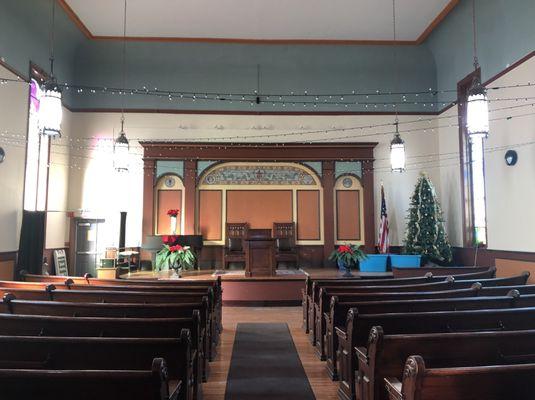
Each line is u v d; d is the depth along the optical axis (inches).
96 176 406.6
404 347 102.0
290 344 215.6
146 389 73.2
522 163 287.9
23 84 306.8
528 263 282.5
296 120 423.2
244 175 426.0
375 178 424.2
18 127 300.7
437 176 419.8
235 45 403.9
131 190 410.0
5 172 285.0
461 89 373.1
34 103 329.4
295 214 423.2
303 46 406.9
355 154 423.2
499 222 314.0
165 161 415.5
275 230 418.6
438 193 417.4
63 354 98.8
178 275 327.6
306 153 422.3
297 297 323.3
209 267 414.0
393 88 427.5
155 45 401.4
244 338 227.9
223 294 322.7
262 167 427.2
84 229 376.2
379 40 400.8
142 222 405.4
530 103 278.2
